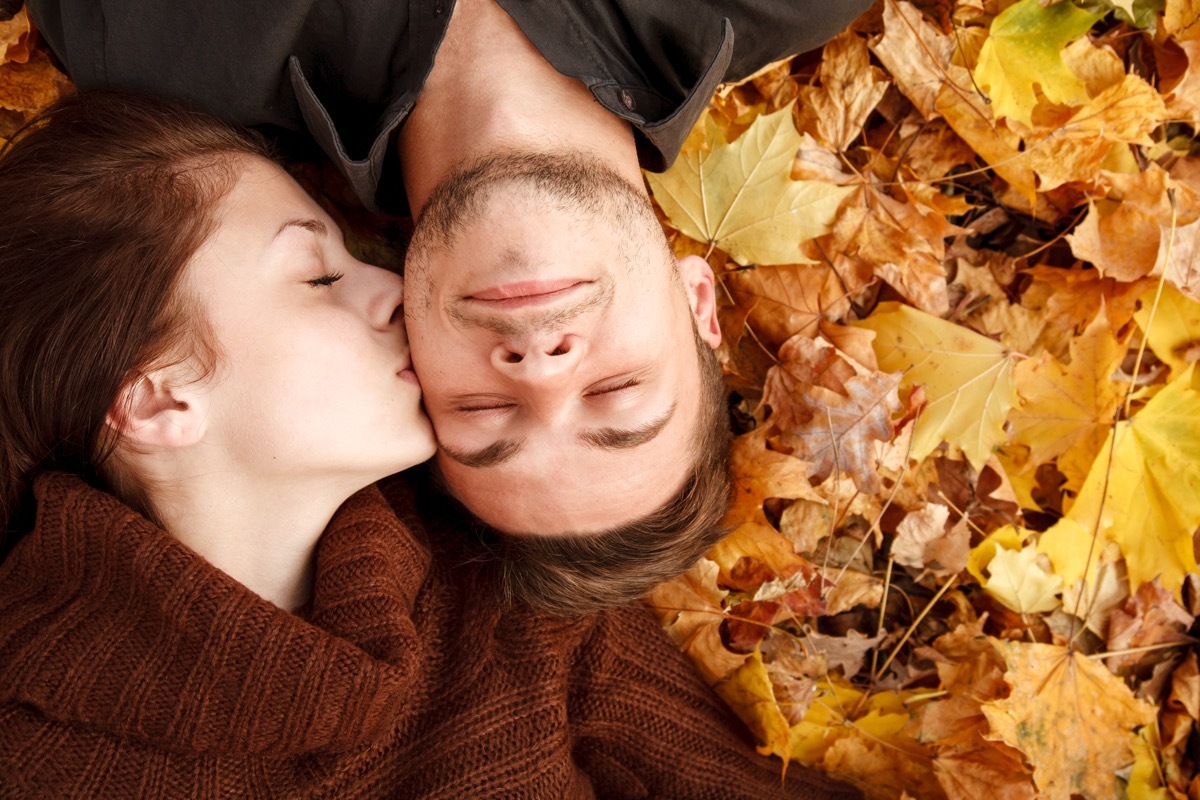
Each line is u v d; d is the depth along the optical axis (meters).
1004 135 1.32
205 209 1.08
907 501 1.41
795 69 1.38
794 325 1.37
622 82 1.10
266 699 1.11
